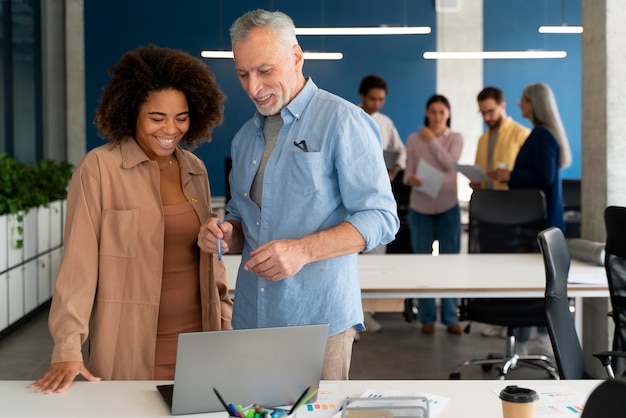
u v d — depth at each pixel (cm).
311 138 227
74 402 198
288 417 179
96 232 230
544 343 553
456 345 568
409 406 174
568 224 746
